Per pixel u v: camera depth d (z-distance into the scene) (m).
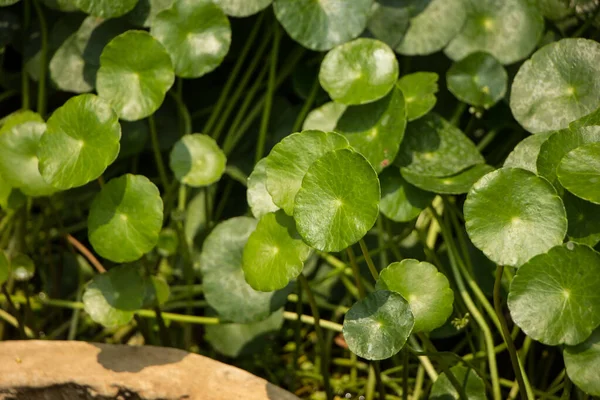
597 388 0.97
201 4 1.09
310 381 1.13
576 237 1.00
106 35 1.13
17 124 1.07
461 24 1.12
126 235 1.03
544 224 0.98
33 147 1.06
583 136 1.01
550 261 0.97
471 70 1.10
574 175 0.99
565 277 0.98
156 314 1.07
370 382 1.11
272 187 1.00
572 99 1.05
